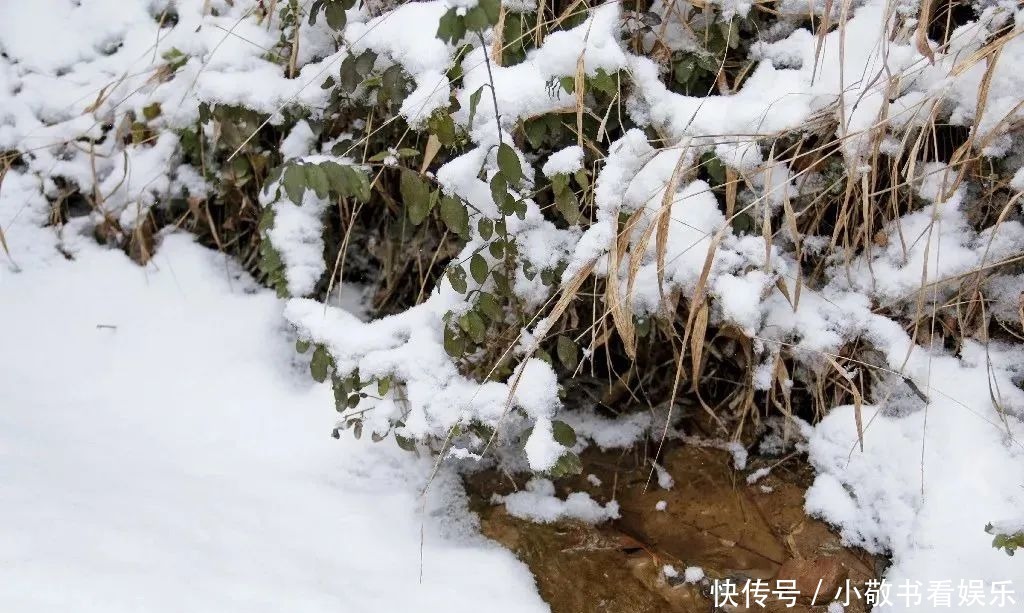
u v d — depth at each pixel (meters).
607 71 1.86
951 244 1.95
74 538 1.52
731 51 2.14
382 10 2.19
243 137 2.23
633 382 2.28
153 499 1.73
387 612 1.59
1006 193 1.95
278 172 1.87
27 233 2.57
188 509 1.73
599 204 1.82
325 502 1.88
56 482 1.70
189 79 2.44
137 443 1.98
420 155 2.14
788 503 2.00
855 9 2.08
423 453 2.06
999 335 1.99
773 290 1.99
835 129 1.94
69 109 2.68
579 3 2.03
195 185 2.50
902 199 2.03
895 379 1.95
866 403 2.02
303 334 1.92
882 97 1.91
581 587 1.84
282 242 2.03
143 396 2.15
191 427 2.07
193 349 2.28
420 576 1.73
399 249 2.32
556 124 1.90
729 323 1.87
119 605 1.39
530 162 2.04
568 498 2.05
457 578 1.75
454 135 1.79
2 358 2.21
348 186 1.77
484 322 1.90
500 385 1.83
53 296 2.42
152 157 2.55
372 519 1.86
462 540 1.91
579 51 1.83
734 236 1.89
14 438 1.85
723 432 2.20
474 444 2.04
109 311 2.38
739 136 1.87
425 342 1.88
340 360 1.87
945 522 1.74
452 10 1.50
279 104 2.19
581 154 1.80
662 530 1.99
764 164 1.87
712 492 2.08
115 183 2.54
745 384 2.10
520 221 1.88
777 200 1.98
